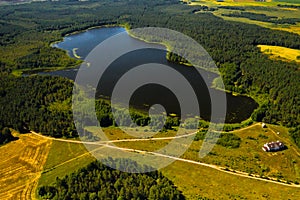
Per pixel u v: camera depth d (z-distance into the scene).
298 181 138.88
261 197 128.75
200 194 129.25
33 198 130.50
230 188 133.38
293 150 159.75
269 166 148.38
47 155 158.25
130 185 125.75
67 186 130.12
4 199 131.38
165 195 122.25
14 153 161.50
